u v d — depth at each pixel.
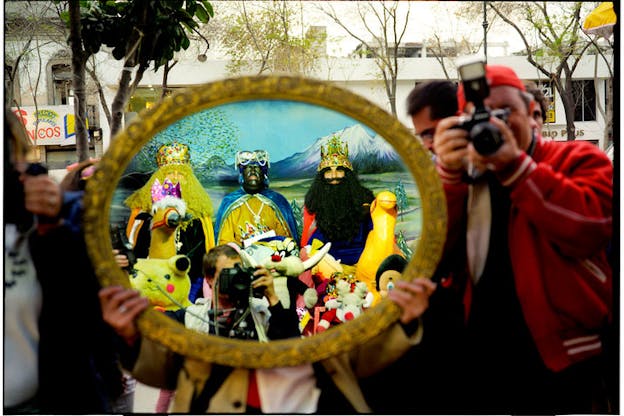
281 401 1.19
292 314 1.92
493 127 1.18
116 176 1.10
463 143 1.24
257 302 1.73
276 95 1.12
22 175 1.25
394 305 1.13
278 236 2.10
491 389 1.36
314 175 2.10
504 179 1.22
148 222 1.96
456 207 1.31
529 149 1.31
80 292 1.26
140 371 1.19
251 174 2.05
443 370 1.37
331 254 2.11
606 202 1.27
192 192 2.01
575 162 1.29
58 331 1.26
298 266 1.96
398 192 2.02
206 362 1.15
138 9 1.95
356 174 2.06
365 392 1.33
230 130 2.01
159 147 1.98
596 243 1.25
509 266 1.33
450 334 1.38
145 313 1.12
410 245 2.01
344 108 1.12
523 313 1.31
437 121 1.39
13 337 1.24
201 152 2.03
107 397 1.35
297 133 2.03
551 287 1.29
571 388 1.31
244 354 1.10
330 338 1.12
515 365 1.34
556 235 1.23
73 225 1.24
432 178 1.12
